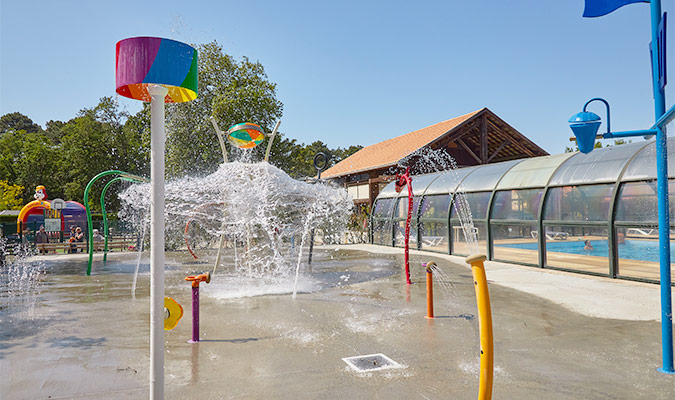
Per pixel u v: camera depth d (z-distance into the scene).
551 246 11.19
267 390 3.69
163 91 2.31
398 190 9.48
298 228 12.27
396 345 4.91
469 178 13.98
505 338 5.13
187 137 20.48
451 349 4.76
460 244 13.84
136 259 14.39
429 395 3.58
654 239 9.04
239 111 20.53
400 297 7.57
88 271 10.84
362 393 3.62
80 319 6.22
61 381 3.91
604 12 4.05
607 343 4.93
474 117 21.75
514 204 11.85
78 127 40.19
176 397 3.55
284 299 7.49
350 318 6.14
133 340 5.18
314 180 13.28
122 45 2.24
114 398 3.55
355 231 20.45
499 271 10.36
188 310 6.70
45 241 18.42
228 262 12.82
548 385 3.76
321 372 4.10
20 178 44.16
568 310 6.46
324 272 10.65
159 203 2.31
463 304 6.97
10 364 4.36
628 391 3.62
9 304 7.27
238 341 5.09
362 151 32.09
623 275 9.00
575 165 10.43
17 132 49.22
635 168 8.86
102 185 40.38
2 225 17.20
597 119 3.97
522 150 23.88
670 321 4.05
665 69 3.56
